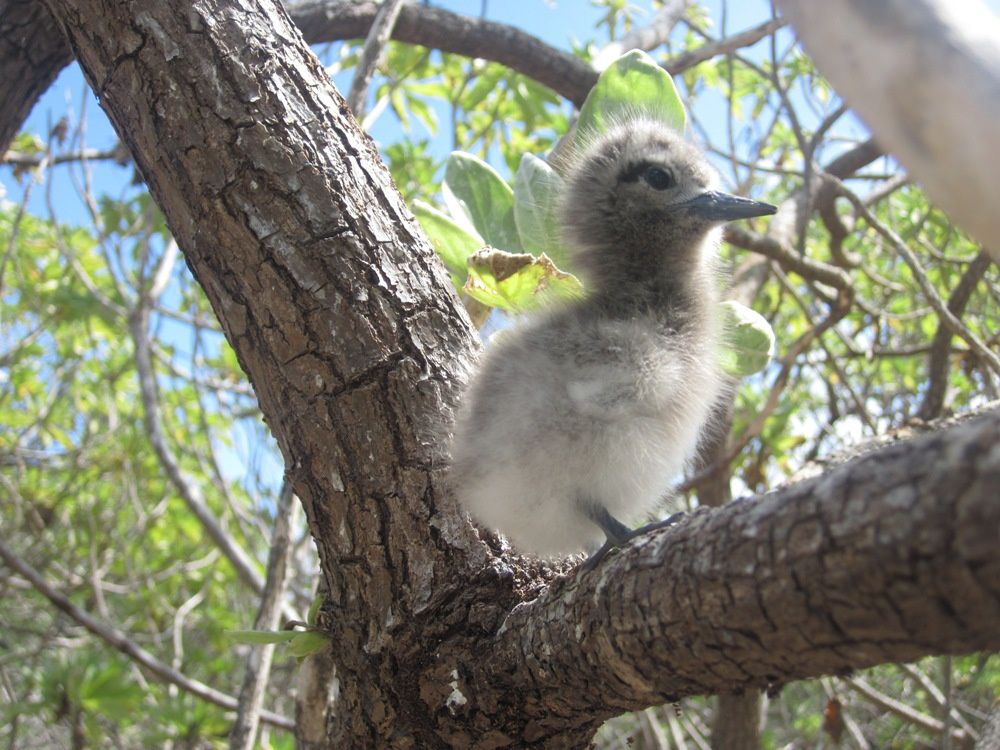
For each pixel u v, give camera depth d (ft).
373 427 0.73
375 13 1.33
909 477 0.45
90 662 1.71
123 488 2.49
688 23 1.81
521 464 0.72
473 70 1.80
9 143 1.15
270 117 0.73
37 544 2.44
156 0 0.74
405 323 0.75
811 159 1.44
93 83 0.78
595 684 0.63
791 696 2.36
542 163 0.97
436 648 0.71
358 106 1.09
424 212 0.92
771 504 0.51
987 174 0.34
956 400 1.81
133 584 2.21
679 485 0.99
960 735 1.47
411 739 0.73
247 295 0.74
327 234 0.73
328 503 0.74
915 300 2.01
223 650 2.36
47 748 2.34
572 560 0.79
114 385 2.42
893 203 1.97
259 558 2.22
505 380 0.74
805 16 0.39
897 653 0.48
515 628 0.68
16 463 2.50
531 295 0.83
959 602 0.44
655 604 0.56
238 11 0.75
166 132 0.74
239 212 0.73
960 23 0.36
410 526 0.73
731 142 1.59
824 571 0.47
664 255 0.88
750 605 0.51
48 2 0.77
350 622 0.75
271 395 0.75
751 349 0.90
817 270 1.47
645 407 0.75
